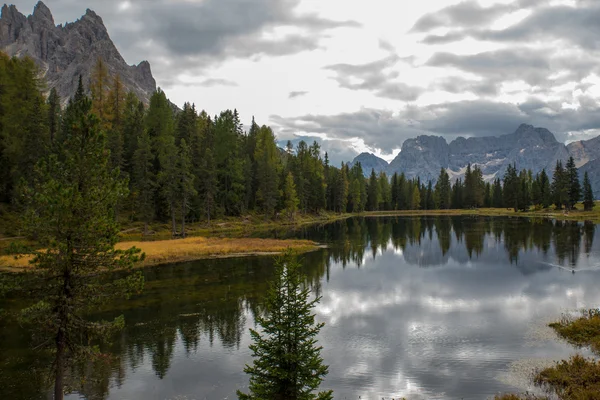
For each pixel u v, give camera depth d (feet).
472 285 127.44
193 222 291.99
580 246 198.80
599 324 81.20
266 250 193.16
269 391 47.16
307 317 49.49
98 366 70.64
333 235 274.98
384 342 80.53
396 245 223.51
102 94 283.79
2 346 77.36
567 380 58.65
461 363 69.56
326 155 527.81
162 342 81.41
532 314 95.30
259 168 362.53
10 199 199.00
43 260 46.50
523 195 485.15
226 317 96.27
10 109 208.33
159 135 293.64
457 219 425.28
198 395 60.59
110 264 50.80
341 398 58.80
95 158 51.62
